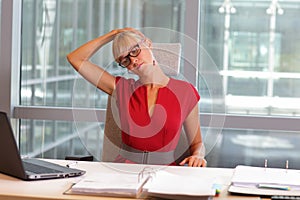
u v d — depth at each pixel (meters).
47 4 4.74
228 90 4.62
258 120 4.47
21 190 2.50
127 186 2.46
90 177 2.66
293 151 4.59
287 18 4.55
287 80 4.57
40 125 4.79
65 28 4.73
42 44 4.76
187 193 2.36
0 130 2.73
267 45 4.57
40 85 4.77
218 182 2.76
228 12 4.58
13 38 4.62
